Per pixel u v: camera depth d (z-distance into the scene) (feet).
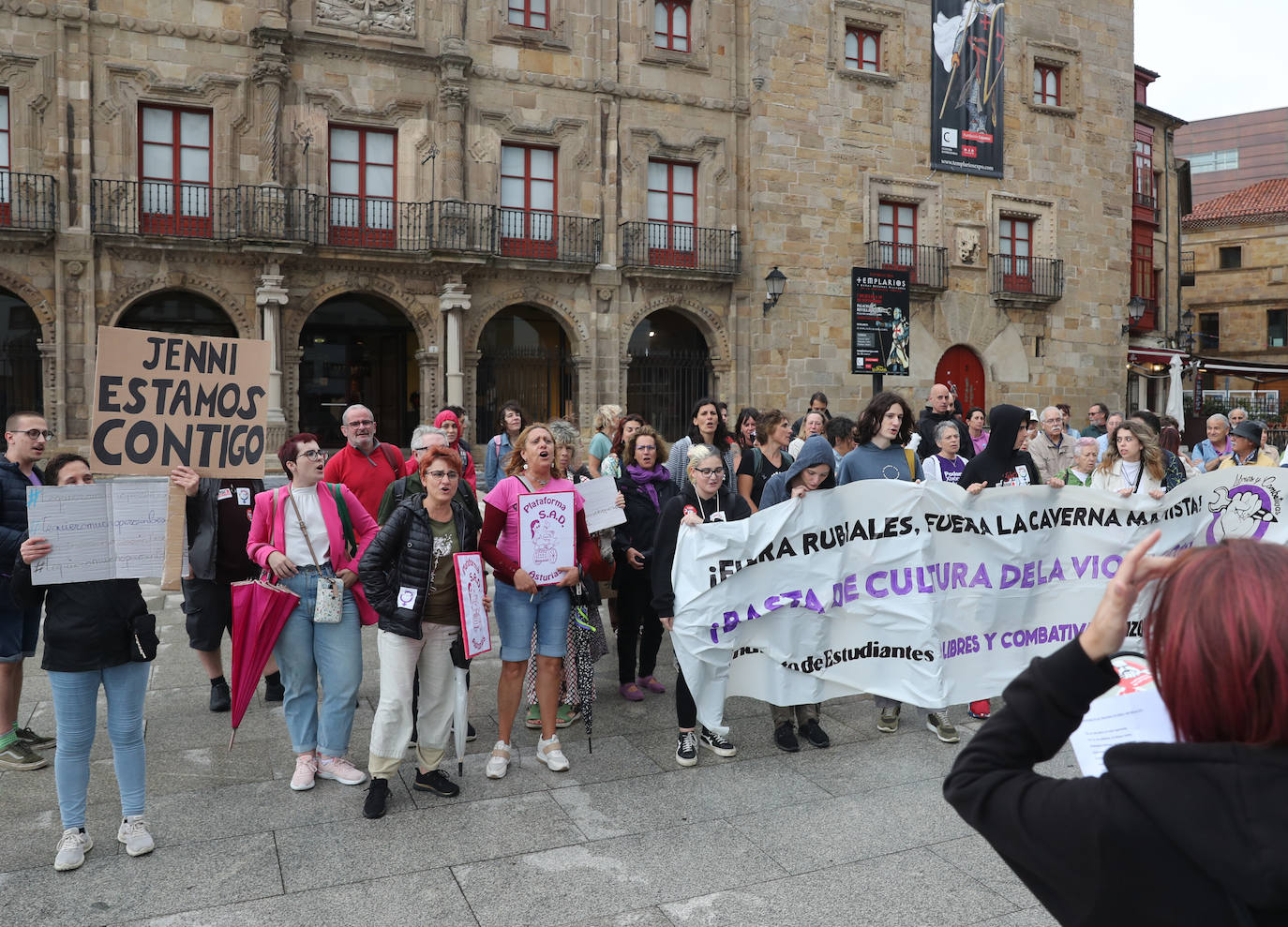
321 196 64.90
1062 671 4.65
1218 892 3.74
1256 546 4.17
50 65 58.54
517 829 15.01
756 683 18.58
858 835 14.78
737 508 19.74
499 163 69.46
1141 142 104.06
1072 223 87.35
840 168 77.25
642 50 72.84
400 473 24.00
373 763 15.48
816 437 18.86
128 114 60.44
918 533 19.12
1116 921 4.03
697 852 14.19
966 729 19.89
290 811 15.69
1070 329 87.61
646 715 21.07
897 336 63.98
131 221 60.39
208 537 20.12
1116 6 88.94
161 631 28.71
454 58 66.64
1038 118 85.35
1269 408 111.04
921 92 79.92
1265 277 143.23
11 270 58.13
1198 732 4.05
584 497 20.71
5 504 17.52
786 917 12.30
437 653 16.38
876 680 19.15
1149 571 4.50
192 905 12.57
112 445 16.66
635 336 81.05
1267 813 3.65
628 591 22.00
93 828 14.96
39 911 12.37
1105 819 4.00
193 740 19.11
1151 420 24.67
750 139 75.82
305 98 64.49
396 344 79.82
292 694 16.76
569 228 71.41
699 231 74.95
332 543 16.99
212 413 17.30
